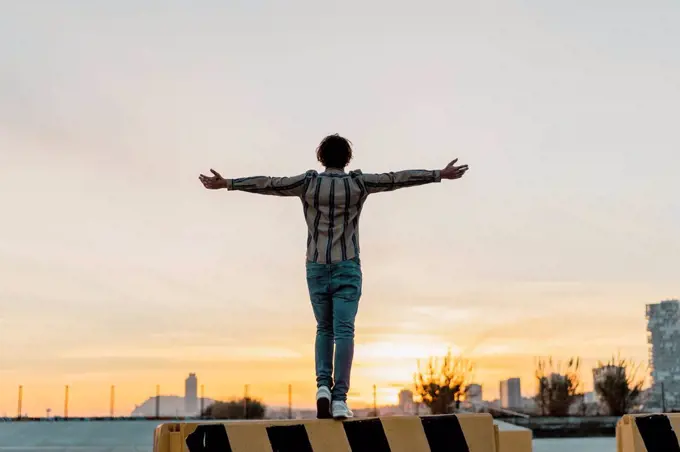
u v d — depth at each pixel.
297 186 5.18
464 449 4.49
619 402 22.42
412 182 5.19
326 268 5.10
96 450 11.97
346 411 4.73
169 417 19.30
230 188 5.21
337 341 5.01
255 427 4.27
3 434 14.30
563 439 15.09
